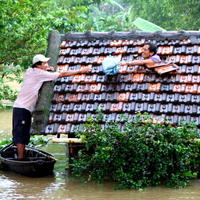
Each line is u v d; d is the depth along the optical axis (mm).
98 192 10055
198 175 11008
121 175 10266
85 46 12312
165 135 10305
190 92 10930
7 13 16812
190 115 10680
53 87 11664
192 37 11859
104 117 10922
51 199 9648
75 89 11539
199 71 11219
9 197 9812
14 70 17703
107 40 12359
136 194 9883
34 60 11391
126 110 10953
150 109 10867
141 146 10188
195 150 10555
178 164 10414
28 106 11312
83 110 11125
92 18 32844
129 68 11664
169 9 32781
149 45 11430
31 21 17406
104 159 10227
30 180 11070
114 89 11344
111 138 10320
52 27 18000
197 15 31688
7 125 18109
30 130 11102
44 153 11938
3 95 17172
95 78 11625
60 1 31344
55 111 11242
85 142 10562
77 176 11266
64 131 10883
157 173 10305
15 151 12445
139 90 11219
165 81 11234
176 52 11695
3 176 11438
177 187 10273
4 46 17406
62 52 12289
